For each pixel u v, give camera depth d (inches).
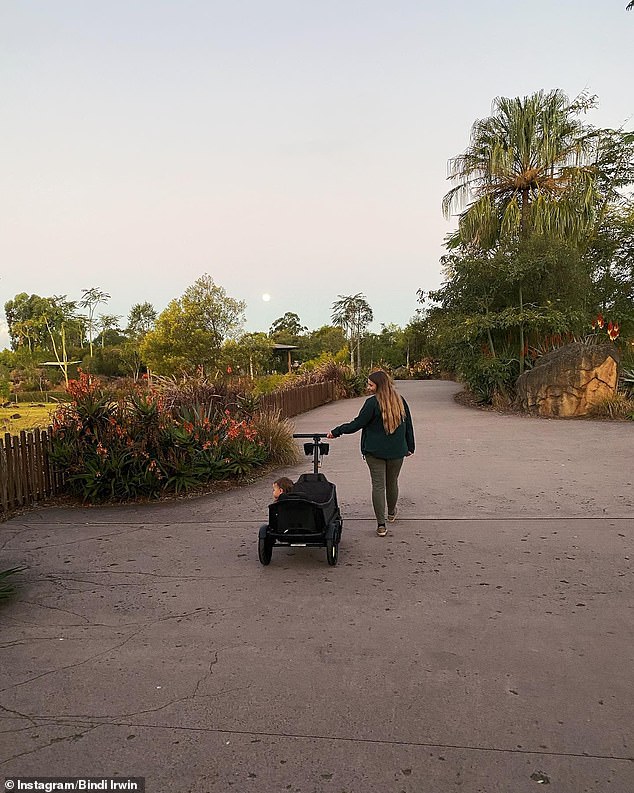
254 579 219.0
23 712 137.5
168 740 126.5
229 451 397.7
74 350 3004.4
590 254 1184.2
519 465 415.8
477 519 289.9
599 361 676.1
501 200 1198.3
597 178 1183.6
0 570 231.1
